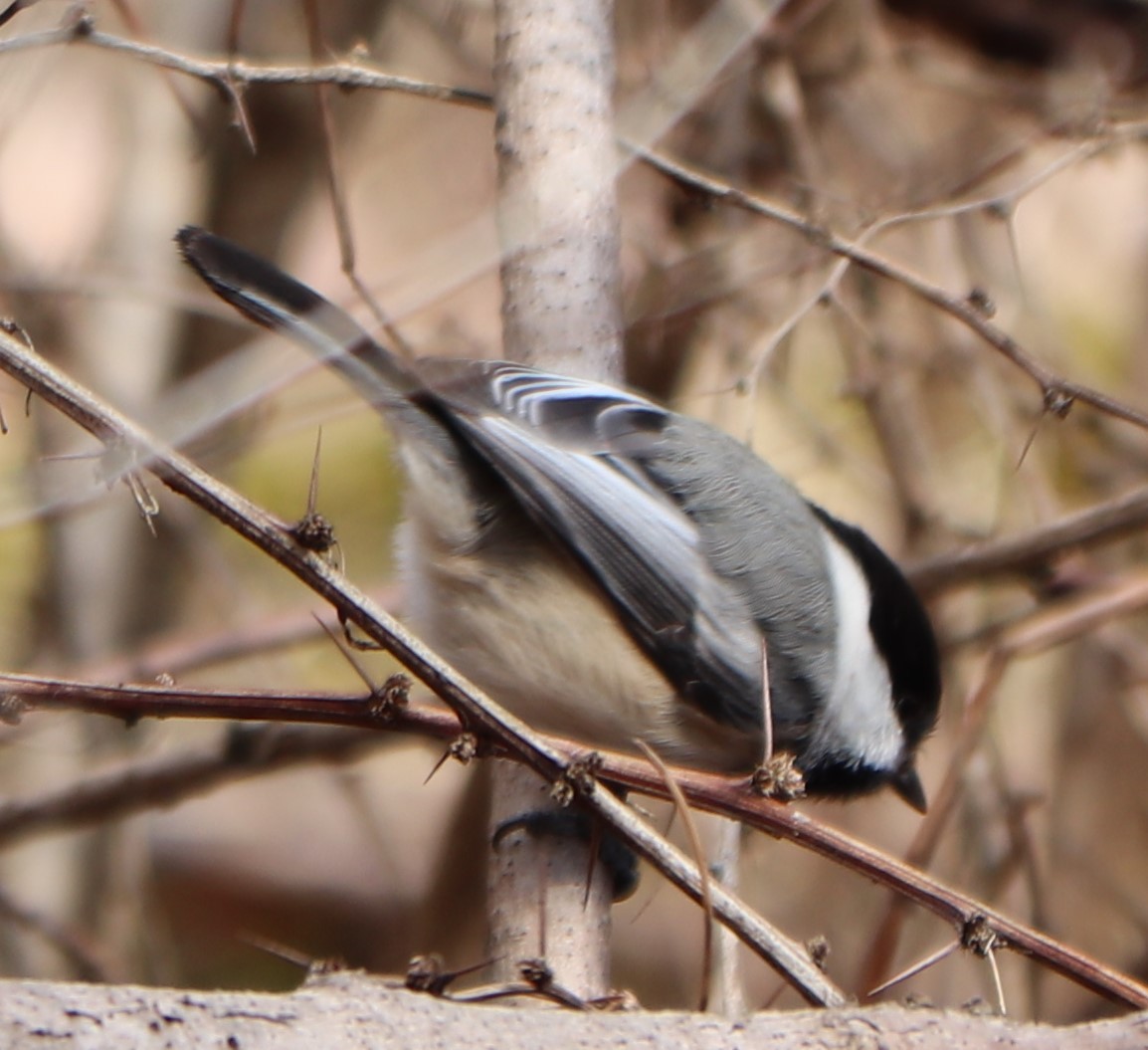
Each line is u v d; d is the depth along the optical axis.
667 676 7.51
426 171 11.26
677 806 5.10
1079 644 11.11
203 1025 4.04
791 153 10.21
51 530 10.67
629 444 7.57
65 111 11.80
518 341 7.42
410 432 7.40
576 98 7.47
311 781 13.43
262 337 9.03
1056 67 10.82
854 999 5.16
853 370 10.32
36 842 10.47
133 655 10.15
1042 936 5.09
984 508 11.70
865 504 12.02
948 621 11.38
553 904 6.53
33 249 11.50
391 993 4.25
